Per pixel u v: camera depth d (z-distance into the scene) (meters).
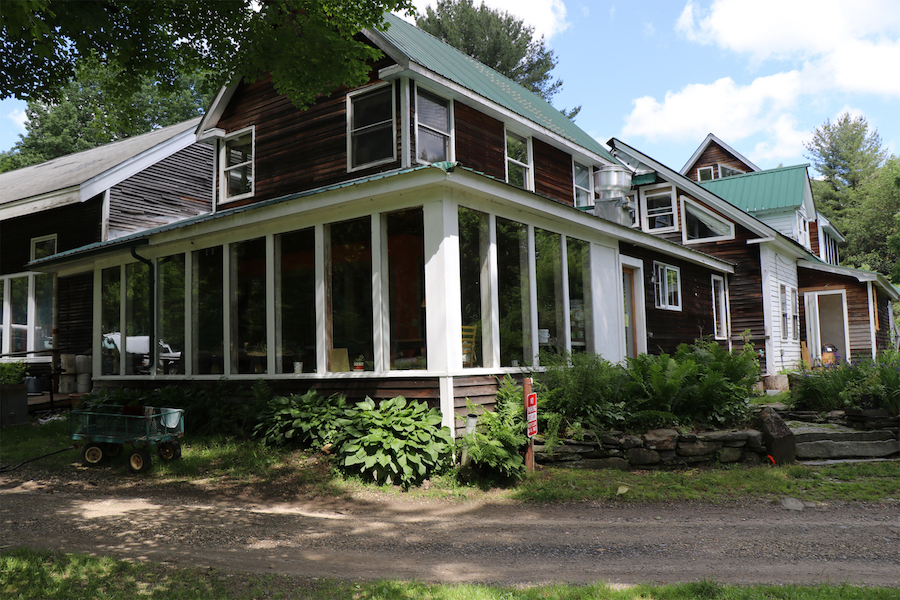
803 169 23.72
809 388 10.76
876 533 5.70
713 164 30.19
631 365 10.35
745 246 19.44
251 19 7.64
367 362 9.30
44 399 14.34
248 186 14.07
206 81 8.63
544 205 10.16
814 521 6.14
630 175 16.94
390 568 4.95
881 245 47.12
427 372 8.57
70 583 4.49
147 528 6.10
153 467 8.76
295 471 8.30
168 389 11.45
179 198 18.09
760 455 8.72
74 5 6.43
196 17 7.70
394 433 8.08
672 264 16.08
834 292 22.59
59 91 8.05
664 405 9.24
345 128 12.34
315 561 5.13
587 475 8.08
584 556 5.23
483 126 13.41
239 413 10.09
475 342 9.09
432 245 8.66
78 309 16.78
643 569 4.87
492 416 8.53
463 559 5.20
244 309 11.01
